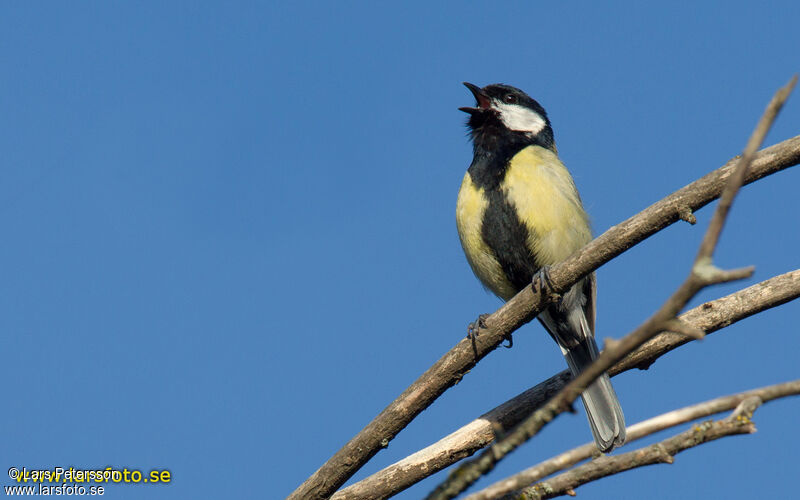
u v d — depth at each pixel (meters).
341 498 8.09
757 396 5.10
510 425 8.43
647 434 5.87
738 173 2.82
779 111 2.87
